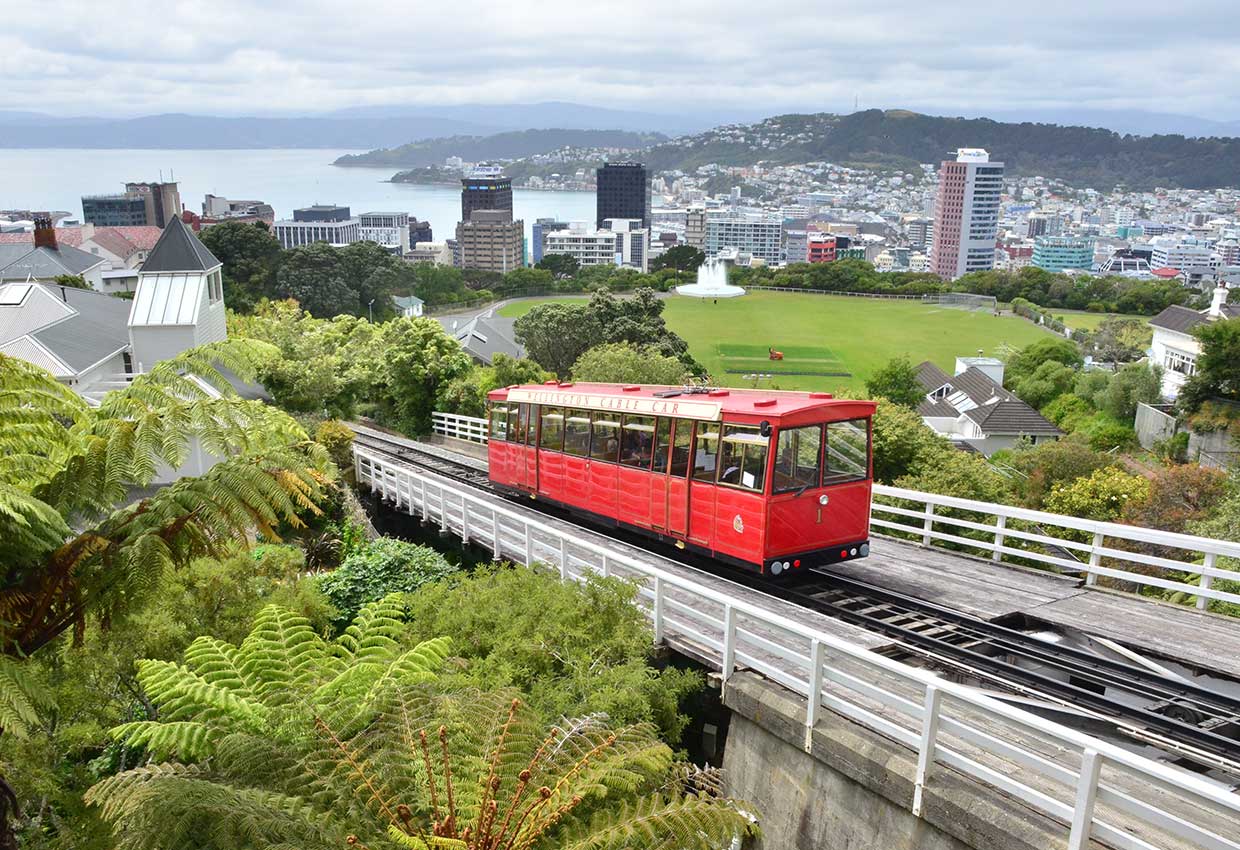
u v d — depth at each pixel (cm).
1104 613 1267
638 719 953
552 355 6200
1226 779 860
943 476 2391
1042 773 769
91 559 750
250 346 877
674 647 1152
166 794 619
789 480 1368
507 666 1038
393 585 1644
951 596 1359
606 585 1179
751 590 1397
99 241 10594
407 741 710
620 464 1714
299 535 2286
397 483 2248
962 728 771
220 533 784
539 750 706
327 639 1417
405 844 615
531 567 1370
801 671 1085
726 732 1131
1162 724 929
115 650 1055
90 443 780
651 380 3722
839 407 1400
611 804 736
